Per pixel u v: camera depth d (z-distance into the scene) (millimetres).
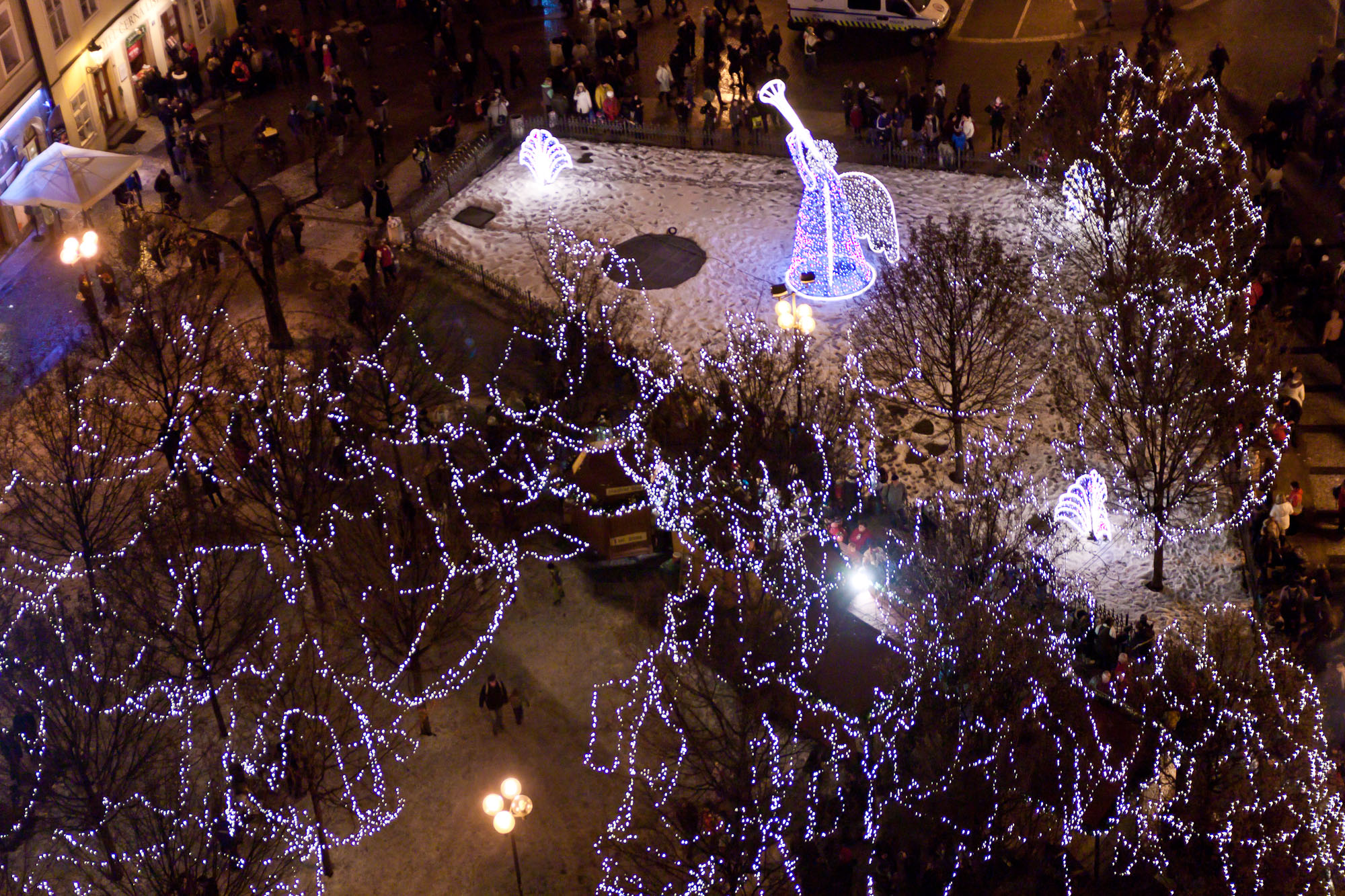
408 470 37688
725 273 44469
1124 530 34969
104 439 35969
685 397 36281
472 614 34000
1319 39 50750
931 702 28031
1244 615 32469
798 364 35469
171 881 25188
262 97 53906
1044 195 45250
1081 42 52531
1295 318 39625
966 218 38219
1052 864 27984
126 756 30000
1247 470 35156
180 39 55000
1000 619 28156
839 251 42406
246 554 35562
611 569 35250
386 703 32469
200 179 49250
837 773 29234
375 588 31922
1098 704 29266
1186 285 36750
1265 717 28125
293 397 36844
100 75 50531
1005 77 51344
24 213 46844
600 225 46875
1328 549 33875
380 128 49281
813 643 30953
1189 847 27297
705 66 51188
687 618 33250
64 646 28578
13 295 44406
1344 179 42812
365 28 55594
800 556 32750
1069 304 41062
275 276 43344
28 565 34656
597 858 29484
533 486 37219
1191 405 33156
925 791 27453
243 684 32344
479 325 43031
